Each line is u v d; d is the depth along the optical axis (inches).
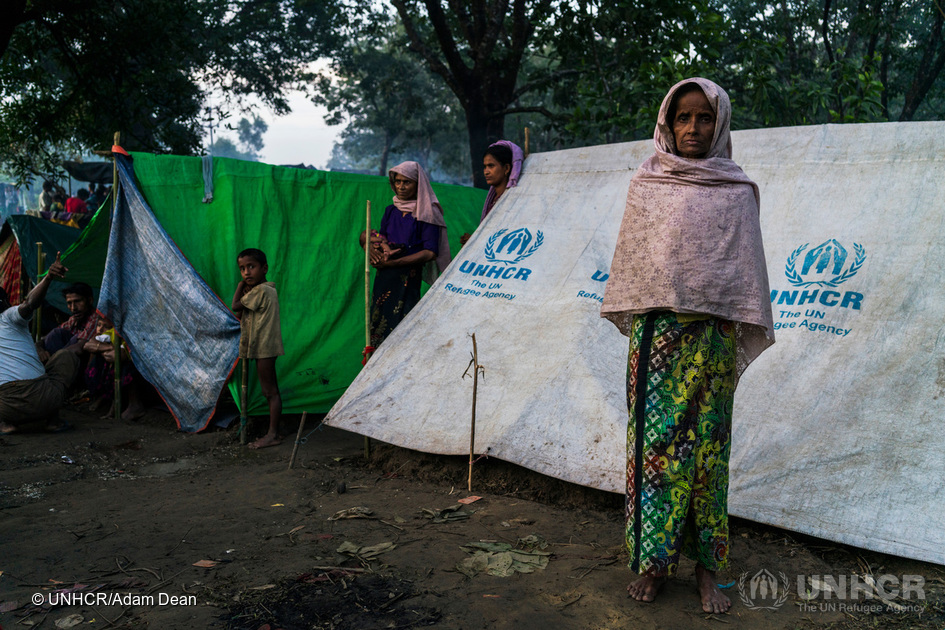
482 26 564.7
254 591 112.9
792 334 157.4
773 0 571.5
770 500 135.6
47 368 245.3
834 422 141.4
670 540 103.0
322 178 273.3
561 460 159.3
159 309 245.3
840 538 125.9
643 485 104.7
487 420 176.6
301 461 203.8
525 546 131.8
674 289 101.7
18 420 230.2
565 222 209.6
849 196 170.4
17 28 479.5
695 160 105.7
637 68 438.6
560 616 104.6
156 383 246.2
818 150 180.5
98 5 482.0
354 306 269.4
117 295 251.3
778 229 174.4
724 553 106.4
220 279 248.7
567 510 153.4
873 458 134.1
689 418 103.5
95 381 275.4
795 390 149.1
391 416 190.1
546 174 224.8
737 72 482.6
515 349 188.4
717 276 102.3
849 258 161.5
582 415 165.3
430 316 206.8
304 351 256.5
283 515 153.6
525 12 563.8
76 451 215.5
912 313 148.6
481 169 572.4
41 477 187.6
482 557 125.0
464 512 152.1
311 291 262.7
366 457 198.1
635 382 107.3
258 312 223.0
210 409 235.1
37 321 347.9
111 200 259.0
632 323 110.7
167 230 252.2
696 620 103.7
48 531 144.2
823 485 134.1
